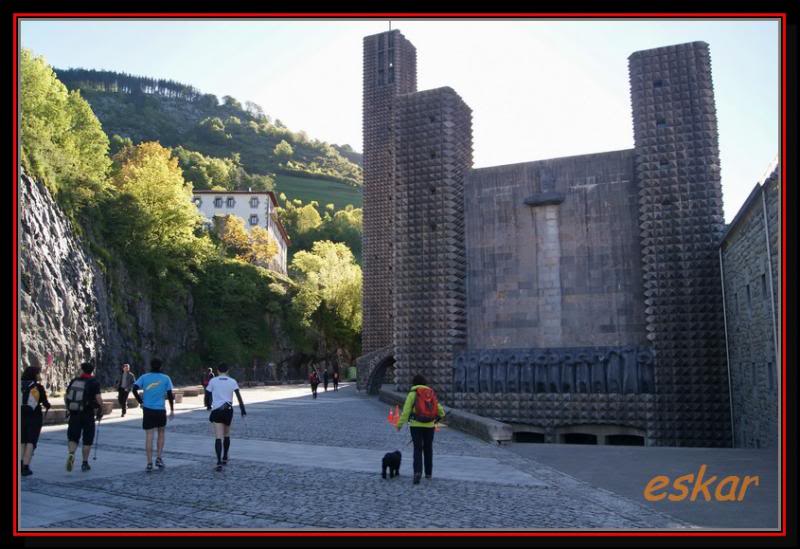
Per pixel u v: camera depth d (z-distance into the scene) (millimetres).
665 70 33125
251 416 30203
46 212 53250
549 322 34406
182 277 80062
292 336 93625
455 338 35188
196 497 11898
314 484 13219
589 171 34812
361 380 62719
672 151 32438
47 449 18406
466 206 36938
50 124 64250
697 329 30938
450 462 16594
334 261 113250
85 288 57125
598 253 34094
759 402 24094
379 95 70125
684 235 31766
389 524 9883
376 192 68938
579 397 32375
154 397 14695
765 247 21484
